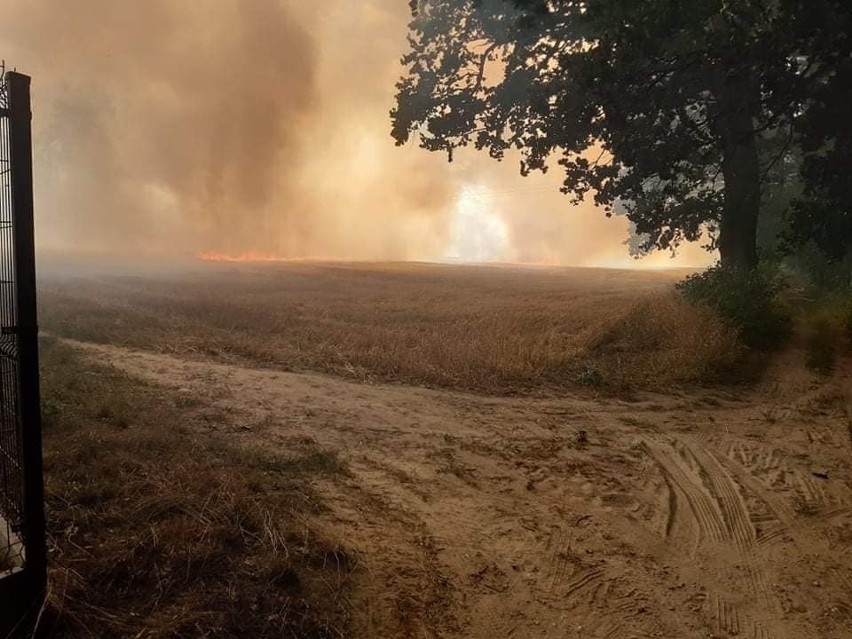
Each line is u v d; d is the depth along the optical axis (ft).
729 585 15.57
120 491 15.44
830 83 39.01
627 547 17.19
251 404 28.12
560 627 13.48
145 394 27.32
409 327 57.41
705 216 65.05
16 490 10.98
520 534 17.46
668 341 46.93
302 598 12.66
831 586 15.69
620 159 54.13
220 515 14.79
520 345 45.60
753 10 38.52
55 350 35.50
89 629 10.66
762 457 25.07
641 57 43.01
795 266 84.89
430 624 13.00
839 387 37.83
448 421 28.12
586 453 24.64
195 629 11.09
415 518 17.74
